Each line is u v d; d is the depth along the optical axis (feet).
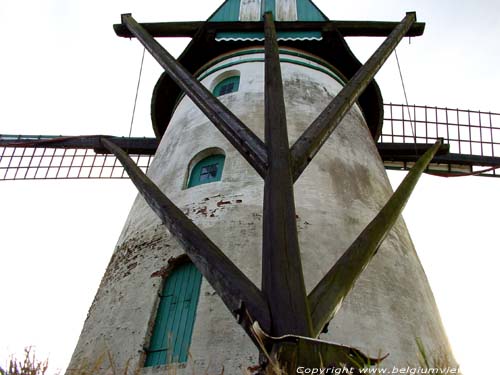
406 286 29.48
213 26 45.39
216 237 29.22
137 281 29.37
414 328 27.37
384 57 35.04
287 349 14.02
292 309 15.39
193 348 24.59
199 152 35.86
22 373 13.33
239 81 42.29
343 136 37.91
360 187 34.30
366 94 48.08
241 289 16.94
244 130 23.71
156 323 27.22
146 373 24.85
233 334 24.72
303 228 29.32
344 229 30.30
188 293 27.71
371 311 26.76
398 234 32.89
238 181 32.42
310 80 42.50
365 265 19.34
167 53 36.42
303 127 36.81
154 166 38.68
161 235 31.30
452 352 28.78
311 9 49.57
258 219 29.84
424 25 43.50
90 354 27.12
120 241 34.30
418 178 27.73
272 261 16.66
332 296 17.10
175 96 48.98
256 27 45.47
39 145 53.47
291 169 20.59
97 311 29.86
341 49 45.55
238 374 23.20
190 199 32.42
